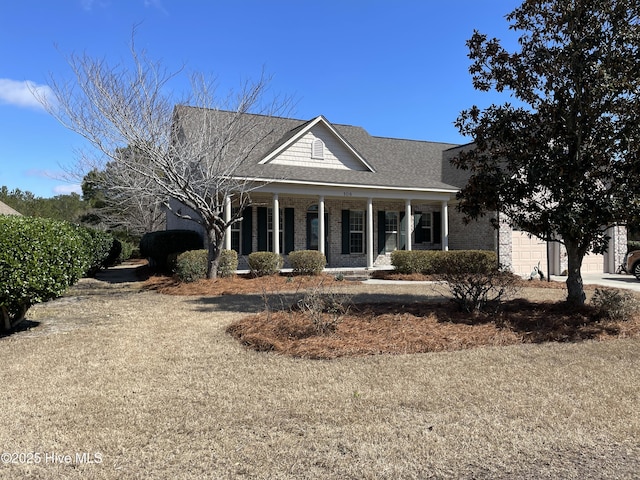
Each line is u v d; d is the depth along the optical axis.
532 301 10.09
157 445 3.68
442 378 5.27
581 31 8.15
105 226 30.66
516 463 3.40
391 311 8.80
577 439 3.76
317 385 5.05
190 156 13.13
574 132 8.24
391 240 20.92
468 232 20.78
